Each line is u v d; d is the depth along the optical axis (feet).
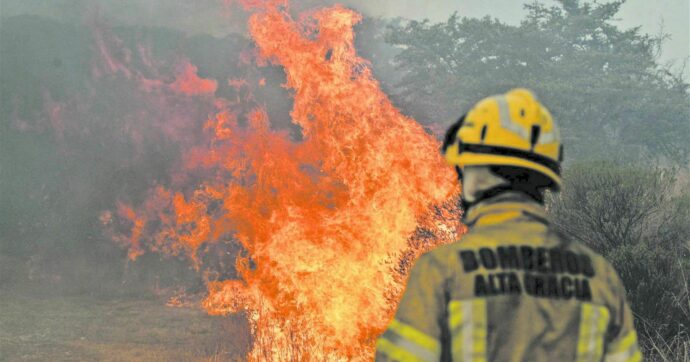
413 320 4.77
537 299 4.77
